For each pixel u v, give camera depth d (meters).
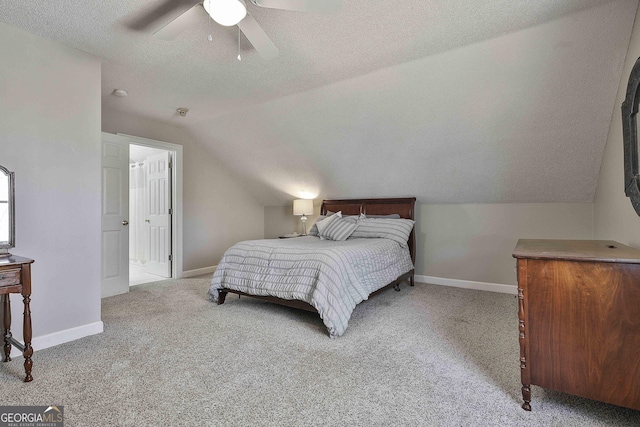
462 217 4.18
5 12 2.08
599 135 2.81
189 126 4.61
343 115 3.57
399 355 2.21
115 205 3.85
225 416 1.55
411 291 3.96
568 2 1.97
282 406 1.64
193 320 2.91
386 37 2.35
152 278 4.75
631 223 2.15
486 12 2.06
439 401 1.68
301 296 2.75
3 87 2.19
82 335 2.52
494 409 1.62
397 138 3.63
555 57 2.38
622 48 2.20
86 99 2.59
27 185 2.29
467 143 3.37
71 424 1.48
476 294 3.82
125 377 1.91
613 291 1.47
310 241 3.85
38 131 2.34
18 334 2.25
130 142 4.07
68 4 2.01
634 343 1.44
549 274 1.60
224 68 2.86
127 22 2.21
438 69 2.74
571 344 1.55
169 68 2.87
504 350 2.28
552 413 1.58
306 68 2.85
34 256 2.32
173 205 4.75
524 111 2.86
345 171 4.44
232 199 5.57
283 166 4.83
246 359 2.15
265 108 3.81
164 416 1.55
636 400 1.44
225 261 3.40
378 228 4.11
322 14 2.07
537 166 3.31
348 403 1.67
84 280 2.56
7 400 1.67
